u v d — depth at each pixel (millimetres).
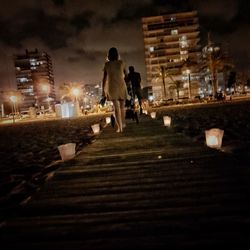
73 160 5855
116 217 2879
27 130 23016
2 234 2705
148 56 105688
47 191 3906
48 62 175000
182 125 13539
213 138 6070
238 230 2426
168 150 6051
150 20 105375
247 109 21953
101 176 4461
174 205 3062
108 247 2314
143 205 3137
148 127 11234
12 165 7625
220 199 3135
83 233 2596
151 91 104750
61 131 17984
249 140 7738
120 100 9266
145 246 2279
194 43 105000
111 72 8594
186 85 102375
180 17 104938
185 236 2385
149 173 4383
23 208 3324
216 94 52969
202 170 4301
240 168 4289
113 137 8922
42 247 2416
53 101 165125
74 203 3385
